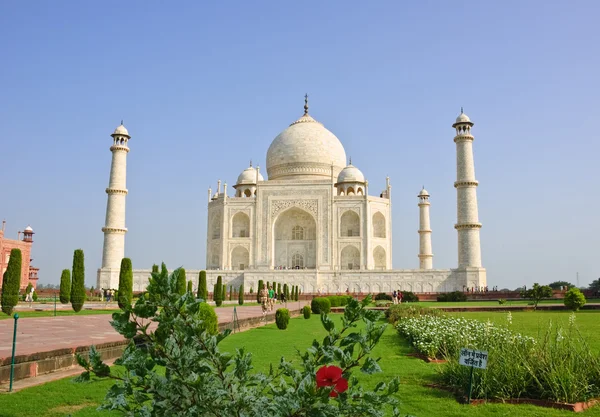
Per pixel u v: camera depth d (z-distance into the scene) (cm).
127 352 609
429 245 10444
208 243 9825
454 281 8031
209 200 10062
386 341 2522
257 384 671
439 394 1350
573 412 1184
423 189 10606
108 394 603
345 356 640
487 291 7969
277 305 6094
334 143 10644
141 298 623
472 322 2388
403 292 7575
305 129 10675
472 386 1320
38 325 2820
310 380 633
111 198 8281
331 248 9106
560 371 1299
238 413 607
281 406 595
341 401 626
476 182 8125
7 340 1989
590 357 1409
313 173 10244
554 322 3338
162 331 620
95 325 2825
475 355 1245
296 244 9662
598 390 1323
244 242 9312
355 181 9875
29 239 9869
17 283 3900
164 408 600
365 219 9175
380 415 619
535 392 1318
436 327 2200
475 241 8012
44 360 1568
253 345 2259
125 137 8500
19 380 1466
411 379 1541
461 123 8206
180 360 600
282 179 10344
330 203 9256
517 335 1703
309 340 2478
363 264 9012
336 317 4469
